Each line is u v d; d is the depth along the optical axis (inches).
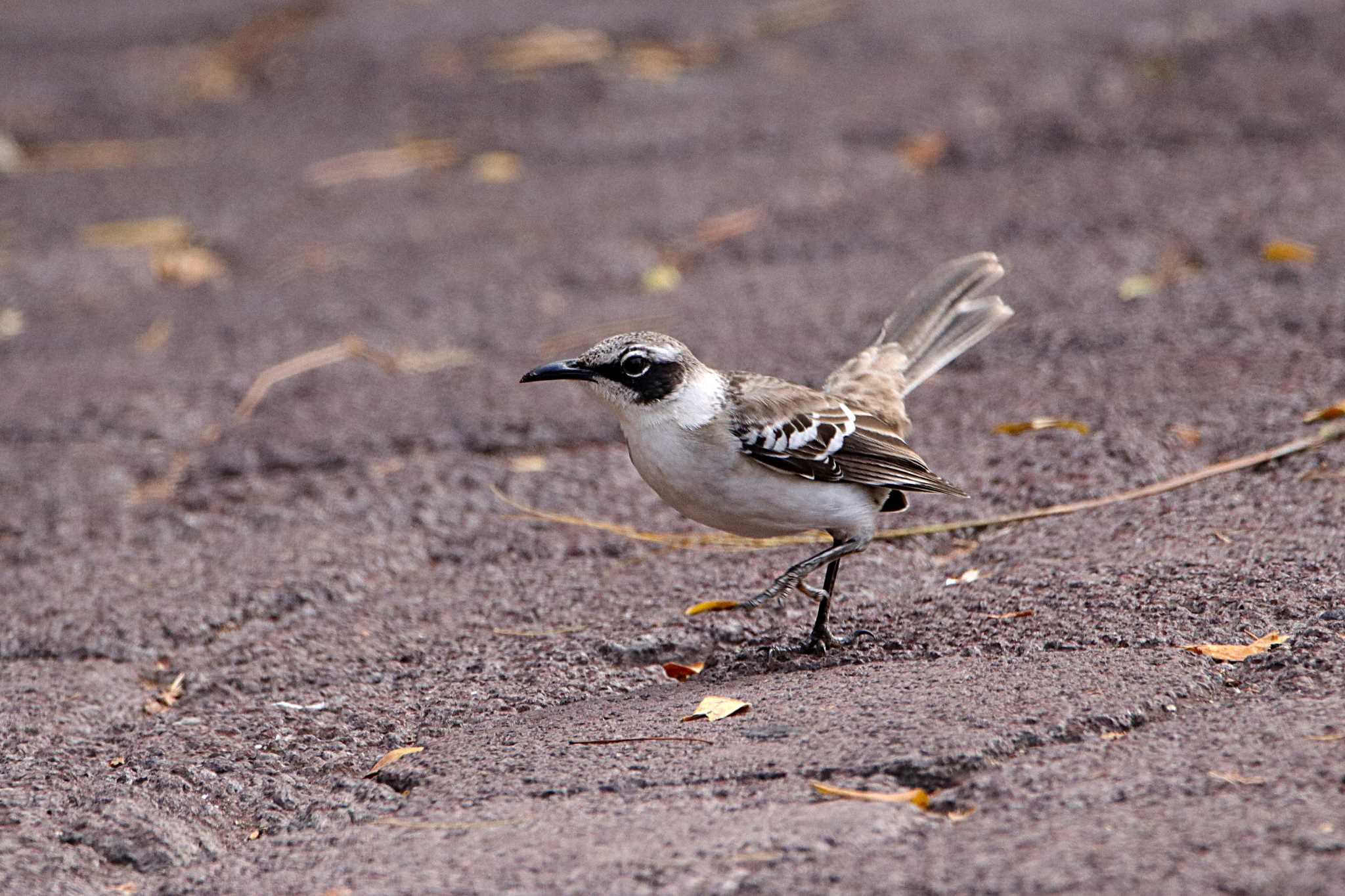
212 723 331.3
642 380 339.6
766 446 337.1
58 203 775.7
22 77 1010.1
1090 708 277.4
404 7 1122.7
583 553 414.0
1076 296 546.6
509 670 346.9
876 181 705.6
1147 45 836.0
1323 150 653.3
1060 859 224.7
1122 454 421.1
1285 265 541.3
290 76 973.2
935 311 424.5
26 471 498.9
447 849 255.1
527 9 1080.2
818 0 1020.5
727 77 881.5
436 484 460.4
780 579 342.0
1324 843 219.1
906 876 225.8
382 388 549.6
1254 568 338.0
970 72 831.7
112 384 570.6
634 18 1021.2
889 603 362.9
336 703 337.4
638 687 333.1
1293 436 413.4
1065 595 340.2
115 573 417.7
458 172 782.5
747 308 578.9
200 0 1210.0
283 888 250.1
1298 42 805.2
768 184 710.5
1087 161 687.1
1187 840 225.5
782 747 278.8
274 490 469.1
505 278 642.2
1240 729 262.4
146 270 693.3
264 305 642.2
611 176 750.5
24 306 661.9
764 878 229.9
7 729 330.3
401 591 401.4
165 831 281.0
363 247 693.9
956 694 291.9
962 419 469.7
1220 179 639.1
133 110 931.3
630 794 269.0
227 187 784.9
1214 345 489.4
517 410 514.3
